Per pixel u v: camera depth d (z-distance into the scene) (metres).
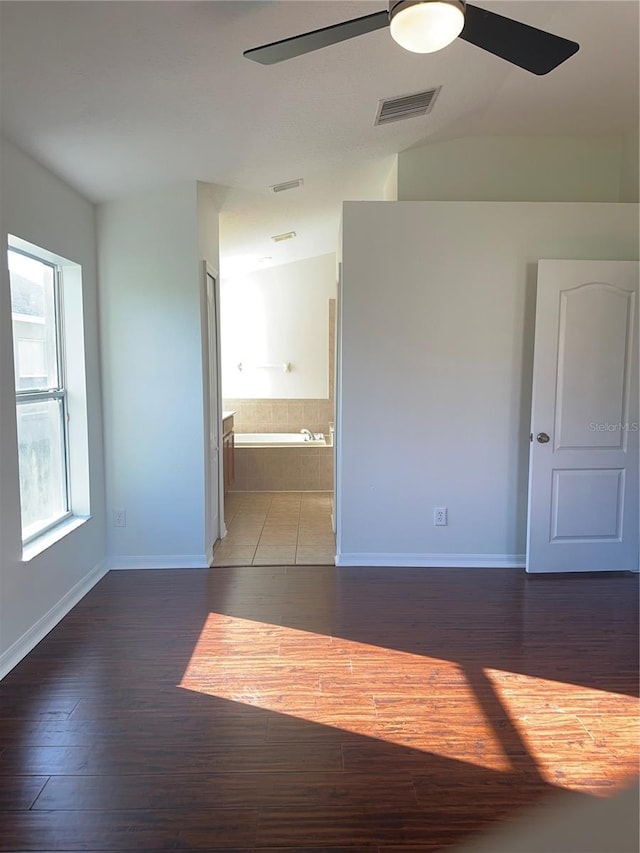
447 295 3.92
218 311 4.63
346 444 4.03
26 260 3.23
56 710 2.42
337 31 1.88
